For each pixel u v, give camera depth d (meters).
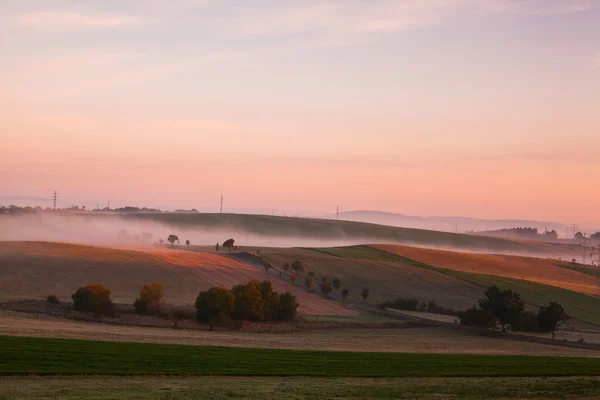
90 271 136.12
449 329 102.38
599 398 37.88
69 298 109.75
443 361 55.03
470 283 166.12
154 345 55.94
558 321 111.00
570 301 152.25
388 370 48.12
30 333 59.97
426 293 152.12
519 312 105.12
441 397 36.72
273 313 103.25
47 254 149.38
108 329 73.81
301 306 122.38
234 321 93.88
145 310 97.06
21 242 162.62
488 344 85.25
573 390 40.41
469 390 39.41
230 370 44.75
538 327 106.94
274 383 40.38
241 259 175.75
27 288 117.12
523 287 164.75
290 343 70.88
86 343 53.59
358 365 50.28
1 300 102.12
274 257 180.38
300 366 48.34
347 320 109.12
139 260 152.50
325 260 181.50
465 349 76.94
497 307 105.50
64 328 69.12
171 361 47.12
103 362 44.81
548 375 48.53
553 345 89.06
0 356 44.19
